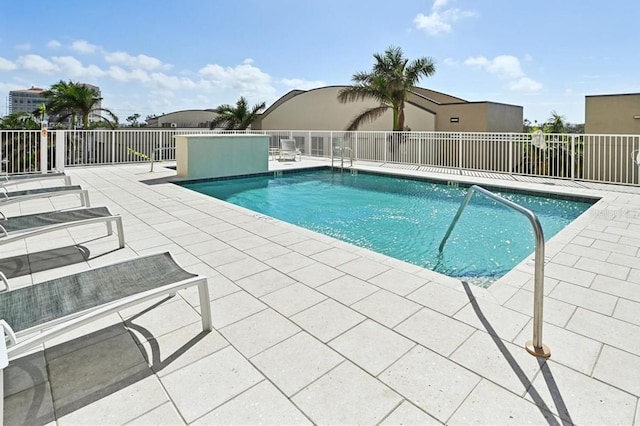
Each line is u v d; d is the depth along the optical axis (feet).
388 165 39.78
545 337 7.37
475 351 6.94
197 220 17.03
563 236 14.25
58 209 19.20
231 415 5.50
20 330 5.85
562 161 29.32
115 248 13.05
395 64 52.47
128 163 40.24
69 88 75.92
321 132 50.21
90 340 7.42
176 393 5.96
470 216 21.74
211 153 31.71
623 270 10.79
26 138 33.40
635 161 26.68
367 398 5.81
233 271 10.93
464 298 9.07
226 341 7.38
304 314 8.38
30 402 5.76
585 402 5.64
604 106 37.81
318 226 20.29
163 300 9.10
